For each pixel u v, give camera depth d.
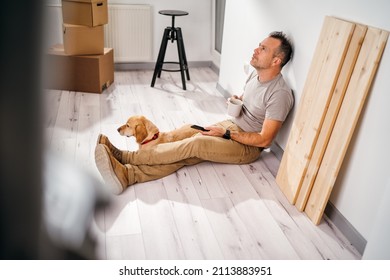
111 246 1.79
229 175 2.45
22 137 0.16
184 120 3.20
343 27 1.88
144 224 1.96
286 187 2.27
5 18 0.14
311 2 2.16
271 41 2.28
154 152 2.30
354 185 1.88
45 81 0.15
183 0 4.21
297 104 2.37
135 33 4.14
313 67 2.12
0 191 0.16
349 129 1.81
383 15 1.66
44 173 0.17
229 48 3.52
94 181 0.27
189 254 1.79
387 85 1.62
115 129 2.91
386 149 1.64
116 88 3.76
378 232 1.47
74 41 3.33
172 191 2.24
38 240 0.18
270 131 2.37
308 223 2.06
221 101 3.66
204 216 2.06
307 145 2.10
